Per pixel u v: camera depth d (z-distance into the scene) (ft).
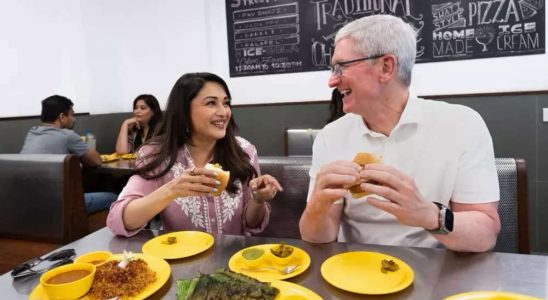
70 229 7.36
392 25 3.51
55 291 2.53
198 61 12.70
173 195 3.79
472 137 3.75
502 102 9.70
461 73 10.16
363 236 4.08
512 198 4.47
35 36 10.78
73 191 7.41
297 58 11.76
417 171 3.89
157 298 2.67
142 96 11.96
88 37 12.51
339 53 3.62
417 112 3.86
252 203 4.84
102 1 12.99
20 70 10.36
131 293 2.66
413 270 2.85
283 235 5.41
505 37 9.69
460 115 3.86
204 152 5.02
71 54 11.94
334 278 2.76
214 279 2.52
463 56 10.08
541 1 9.30
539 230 9.66
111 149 13.30
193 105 4.70
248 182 5.02
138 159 4.95
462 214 3.29
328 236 3.68
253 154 5.46
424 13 10.25
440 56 10.26
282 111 11.87
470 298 2.33
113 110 13.52
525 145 9.61
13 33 10.12
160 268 3.02
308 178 5.30
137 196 4.37
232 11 12.21
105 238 3.91
